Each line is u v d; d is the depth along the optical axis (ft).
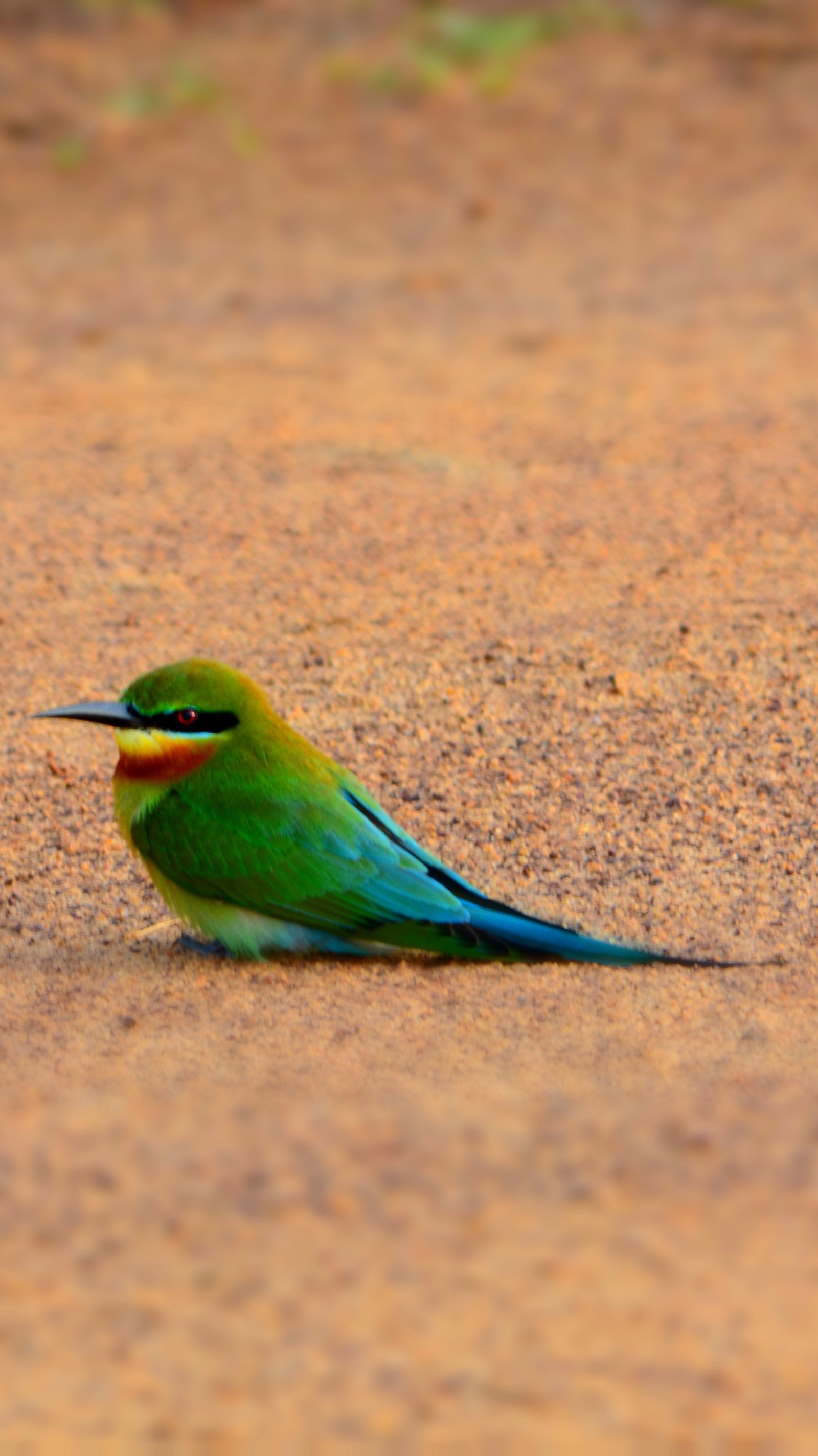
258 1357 17.52
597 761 35.06
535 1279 18.76
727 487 49.37
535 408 57.93
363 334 67.67
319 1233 19.75
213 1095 23.52
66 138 90.17
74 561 44.88
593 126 92.68
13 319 69.87
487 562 44.39
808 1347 17.57
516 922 28.22
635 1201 20.36
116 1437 16.40
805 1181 20.74
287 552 45.34
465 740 35.88
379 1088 23.70
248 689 29.32
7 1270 19.11
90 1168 21.31
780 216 82.02
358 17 104.63
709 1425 16.43
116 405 58.95
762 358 63.41
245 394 60.13
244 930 28.84
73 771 35.24
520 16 104.37
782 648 38.99
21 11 100.78
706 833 32.71
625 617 40.83
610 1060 24.66
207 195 85.15
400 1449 16.16
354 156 89.56
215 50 100.53
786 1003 26.81
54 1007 27.32
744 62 99.19
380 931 28.45
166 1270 19.07
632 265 76.33
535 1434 16.31
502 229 81.41
